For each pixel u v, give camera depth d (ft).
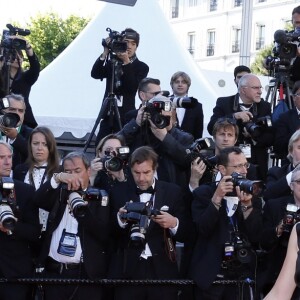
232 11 148.25
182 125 30.86
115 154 22.97
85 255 22.13
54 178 22.00
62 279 21.91
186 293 23.30
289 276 14.52
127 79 30.76
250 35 51.52
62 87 38.63
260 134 27.30
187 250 23.27
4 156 22.82
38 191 22.13
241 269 22.40
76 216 21.12
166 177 25.02
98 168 23.39
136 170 22.49
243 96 29.55
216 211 21.99
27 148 26.35
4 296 22.22
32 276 22.34
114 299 22.61
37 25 121.39
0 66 30.32
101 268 22.30
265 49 110.93
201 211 22.80
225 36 149.79
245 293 22.43
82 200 21.15
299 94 27.68
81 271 22.27
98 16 40.88
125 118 29.58
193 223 22.97
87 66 39.24
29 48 30.78
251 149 28.25
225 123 25.40
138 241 20.99
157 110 24.81
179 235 22.49
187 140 26.37
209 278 22.09
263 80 50.31
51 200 22.06
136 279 22.20
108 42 30.37
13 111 27.30
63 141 35.58
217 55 151.53
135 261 22.29
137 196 22.75
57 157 24.99
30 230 22.26
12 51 30.40
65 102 38.01
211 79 52.11
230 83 52.60
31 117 31.37
